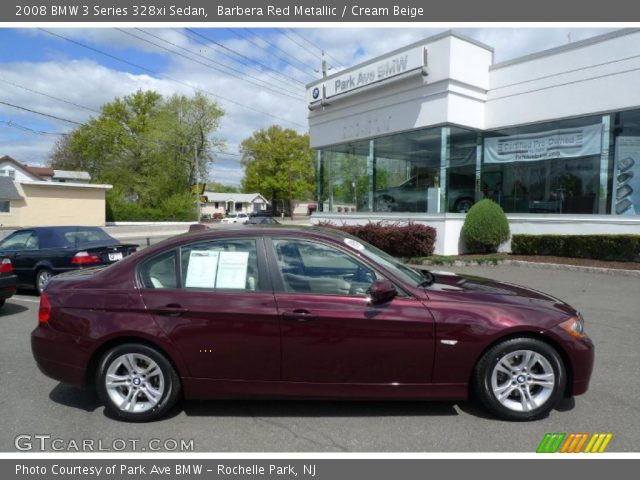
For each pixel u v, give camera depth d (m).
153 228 39.31
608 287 8.98
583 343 3.67
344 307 3.65
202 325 3.70
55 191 39.28
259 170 69.38
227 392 3.76
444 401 4.09
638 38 11.19
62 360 3.82
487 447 3.34
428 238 13.28
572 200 12.70
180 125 52.78
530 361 3.66
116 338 3.76
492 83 14.30
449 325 3.61
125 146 57.47
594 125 12.19
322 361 3.66
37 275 9.30
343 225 15.44
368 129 16.14
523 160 13.74
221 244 3.96
